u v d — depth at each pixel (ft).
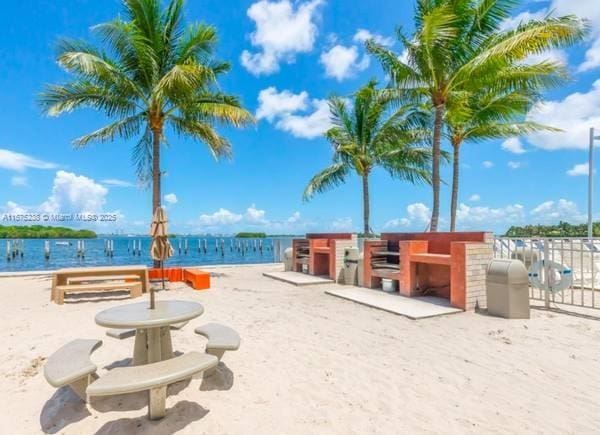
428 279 24.57
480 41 33.88
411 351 13.98
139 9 32.07
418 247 24.30
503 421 9.02
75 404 9.72
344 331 16.60
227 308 21.18
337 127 52.75
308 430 8.65
